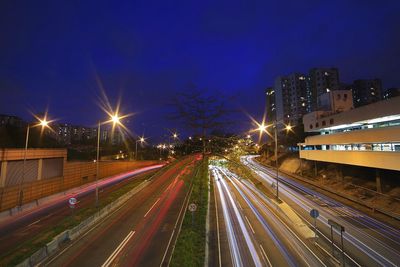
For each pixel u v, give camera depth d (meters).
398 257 20.70
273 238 24.44
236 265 19.12
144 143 107.94
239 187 51.44
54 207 33.12
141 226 25.66
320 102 58.41
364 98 123.38
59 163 43.19
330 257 20.38
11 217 28.78
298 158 72.25
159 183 50.94
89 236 22.94
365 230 26.48
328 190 44.53
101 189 45.84
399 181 37.59
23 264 16.70
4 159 32.31
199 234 23.06
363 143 38.47
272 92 141.75
